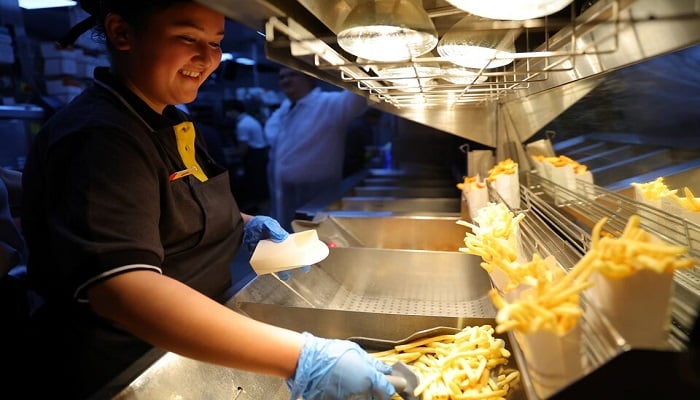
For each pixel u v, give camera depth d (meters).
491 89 1.39
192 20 0.92
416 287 1.45
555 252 1.05
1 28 2.74
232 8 0.65
